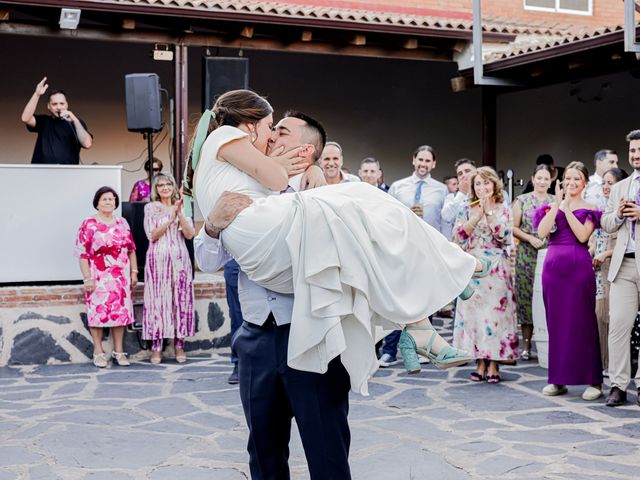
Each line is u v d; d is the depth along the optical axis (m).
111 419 6.01
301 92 14.59
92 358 8.38
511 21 14.14
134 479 4.62
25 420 5.99
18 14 12.69
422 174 9.00
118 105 13.41
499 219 6.92
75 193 8.58
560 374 6.43
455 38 12.16
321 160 7.30
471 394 6.68
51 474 4.72
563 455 4.97
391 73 15.15
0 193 8.37
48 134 8.98
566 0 16.48
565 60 11.10
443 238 2.97
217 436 5.52
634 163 6.07
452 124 15.66
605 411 6.05
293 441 5.36
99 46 13.26
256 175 2.99
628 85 14.74
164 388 7.11
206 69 10.34
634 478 4.54
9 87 12.80
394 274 2.83
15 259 8.43
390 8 15.05
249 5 10.62
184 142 10.55
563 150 15.57
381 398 6.58
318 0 14.45
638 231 5.98
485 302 6.97
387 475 4.64
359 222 2.82
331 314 2.78
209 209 3.04
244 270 3.00
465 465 4.80
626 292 6.11
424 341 2.91
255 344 3.12
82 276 8.59
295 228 2.82
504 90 12.83
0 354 8.16
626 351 6.18
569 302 6.39
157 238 8.26
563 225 6.44
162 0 10.11
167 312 8.23
